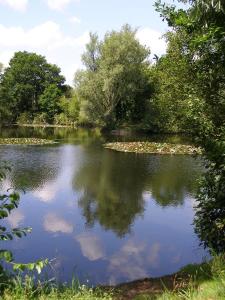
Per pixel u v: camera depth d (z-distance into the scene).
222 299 4.95
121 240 12.14
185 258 10.62
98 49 56.09
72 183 20.44
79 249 11.30
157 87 53.00
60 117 75.69
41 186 19.59
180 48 11.70
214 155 9.17
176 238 12.30
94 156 30.75
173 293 5.74
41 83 87.19
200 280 6.27
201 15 8.38
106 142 41.41
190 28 9.39
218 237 9.71
